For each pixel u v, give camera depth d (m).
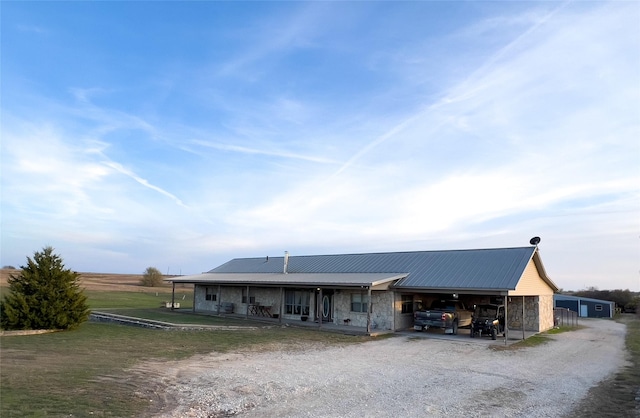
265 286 27.39
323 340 18.16
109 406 8.02
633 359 15.05
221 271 35.56
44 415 7.28
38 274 19.84
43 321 19.52
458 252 24.72
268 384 10.09
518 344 18.19
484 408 8.46
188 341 16.94
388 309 22.14
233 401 8.65
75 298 20.56
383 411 8.09
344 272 26.55
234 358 13.52
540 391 10.03
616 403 9.05
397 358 14.21
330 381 10.55
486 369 12.59
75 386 9.41
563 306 49.06
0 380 9.81
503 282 19.62
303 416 7.72
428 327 21.83
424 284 21.33
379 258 27.27
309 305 25.92
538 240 22.86
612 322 36.31
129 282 91.44
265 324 24.11
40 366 11.63
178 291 71.62
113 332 19.67
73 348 14.99
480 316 20.92
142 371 11.25
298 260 32.06
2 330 18.92
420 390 9.85
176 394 9.10
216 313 30.61
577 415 8.15
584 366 13.50
